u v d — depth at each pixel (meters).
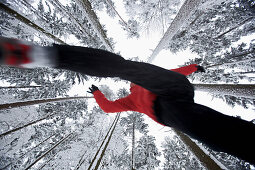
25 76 7.82
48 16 6.96
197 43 9.03
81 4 4.18
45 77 8.69
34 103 5.18
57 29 7.18
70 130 12.51
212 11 8.09
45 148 11.52
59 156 10.99
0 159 8.62
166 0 8.41
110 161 10.12
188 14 3.98
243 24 7.53
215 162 2.81
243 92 3.47
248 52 7.15
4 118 8.88
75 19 6.89
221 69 8.75
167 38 5.68
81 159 9.85
